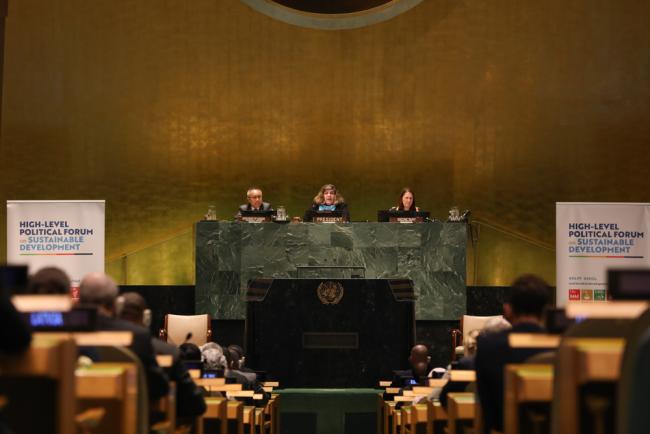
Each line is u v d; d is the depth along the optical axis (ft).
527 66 44.06
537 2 44.06
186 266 43.98
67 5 44.24
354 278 33.55
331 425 24.80
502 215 43.93
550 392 9.33
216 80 44.42
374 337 32.83
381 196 44.21
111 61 44.29
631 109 43.88
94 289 11.93
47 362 7.85
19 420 8.07
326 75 44.52
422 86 44.32
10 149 44.09
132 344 11.23
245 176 44.27
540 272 43.80
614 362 7.92
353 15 44.24
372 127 44.37
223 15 44.47
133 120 44.24
